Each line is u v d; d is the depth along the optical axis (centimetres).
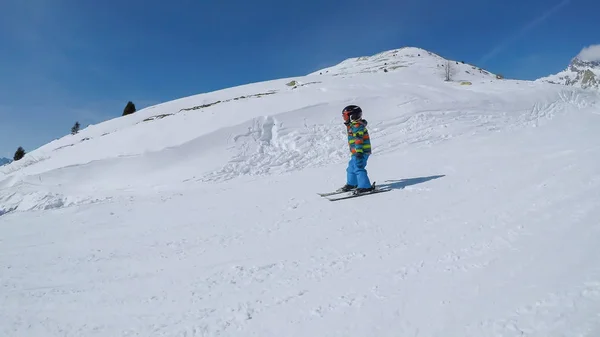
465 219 443
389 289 297
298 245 459
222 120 1852
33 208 1123
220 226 609
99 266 462
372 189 716
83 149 1861
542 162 681
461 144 1385
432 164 995
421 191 652
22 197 1268
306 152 1588
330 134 1706
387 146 1549
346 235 470
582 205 391
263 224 586
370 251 400
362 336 238
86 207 904
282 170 1440
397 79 3291
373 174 967
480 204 494
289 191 886
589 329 193
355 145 721
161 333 285
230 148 1611
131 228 666
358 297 294
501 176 638
